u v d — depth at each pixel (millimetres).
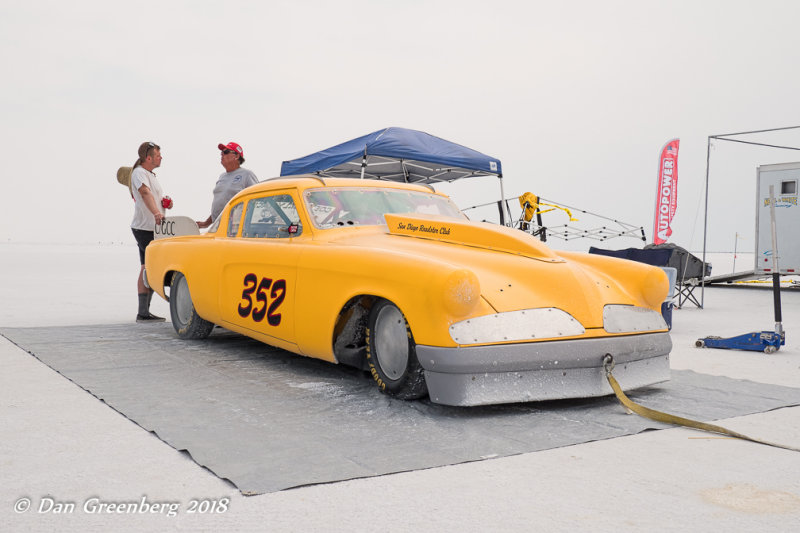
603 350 3172
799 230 12594
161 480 2188
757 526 1854
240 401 3252
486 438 2680
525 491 2115
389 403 3234
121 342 5160
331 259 3527
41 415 2992
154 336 5520
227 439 2607
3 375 3902
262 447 2510
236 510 1939
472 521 1874
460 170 10109
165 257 5496
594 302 3285
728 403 3355
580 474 2283
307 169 9352
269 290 4027
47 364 4207
